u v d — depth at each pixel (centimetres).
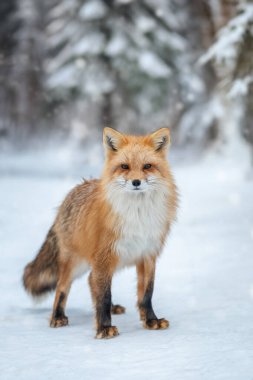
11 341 700
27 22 5512
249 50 2030
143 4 4056
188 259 1210
